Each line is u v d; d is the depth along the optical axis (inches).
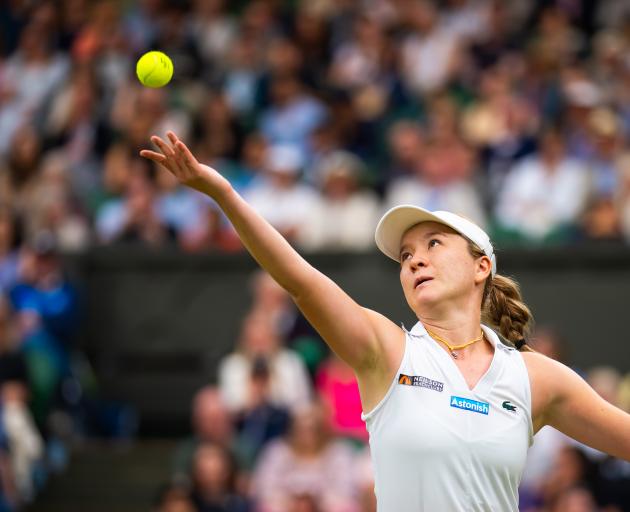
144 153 552.4
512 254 1632.6
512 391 588.4
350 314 573.6
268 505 1294.3
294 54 2058.3
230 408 1427.2
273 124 1947.6
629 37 2066.9
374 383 585.3
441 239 609.6
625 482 1256.8
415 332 603.2
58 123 2064.5
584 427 609.3
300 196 1720.0
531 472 1302.9
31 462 1475.1
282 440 1362.0
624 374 1590.8
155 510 1407.5
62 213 1827.0
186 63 2119.8
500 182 1743.4
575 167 1692.9
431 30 2097.7
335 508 1264.8
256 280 1708.9
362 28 2116.1
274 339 1471.5
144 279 1738.4
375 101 1991.9
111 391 1710.1
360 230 1678.2
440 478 566.9
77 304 1684.3
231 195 557.0
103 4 2256.4
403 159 1779.0
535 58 1931.6
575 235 1649.9
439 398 576.4
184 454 1389.0
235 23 2269.9
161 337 1722.4
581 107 1785.2
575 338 1610.5
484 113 1872.5
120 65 2145.7
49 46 2218.3
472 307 611.2
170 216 1791.3
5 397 1471.5
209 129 1920.5
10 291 1649.9
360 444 1376.7
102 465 1551.4
